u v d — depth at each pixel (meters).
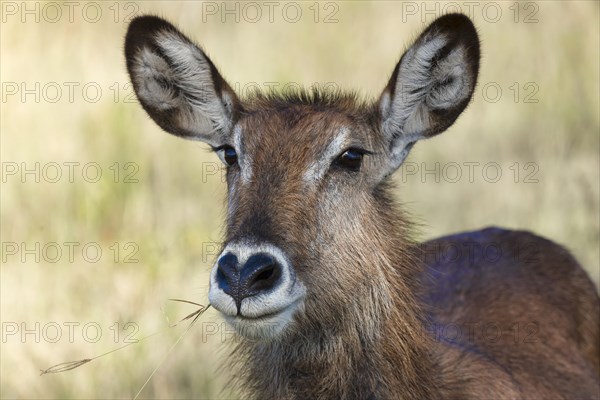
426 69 12.41
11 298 17.38
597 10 26.61
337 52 27.03
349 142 11.80
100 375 15.84
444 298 14.02
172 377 15.98
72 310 17.00
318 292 11.56
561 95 24.50
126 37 13.07
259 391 12.28
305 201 11.48
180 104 13.07
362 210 11.95
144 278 17.42
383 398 11.94
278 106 12.38
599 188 21.03
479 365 12.66
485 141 23.52
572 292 14.74
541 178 21.27
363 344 11.90
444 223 20.52
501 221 20.20
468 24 12.26
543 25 26.64
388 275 12.02
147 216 19.72
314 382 11.95
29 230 19.41
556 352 13.82
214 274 10.99
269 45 27.42
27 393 15.73
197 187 21.20
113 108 22.33
